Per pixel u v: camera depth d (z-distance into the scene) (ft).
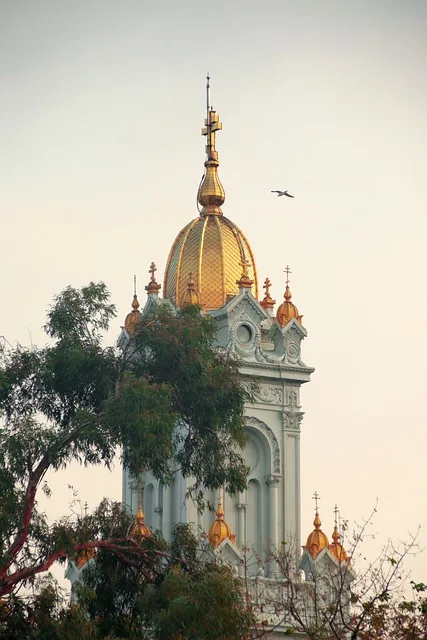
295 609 650.02
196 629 608.19
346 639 619.26
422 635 605.73
